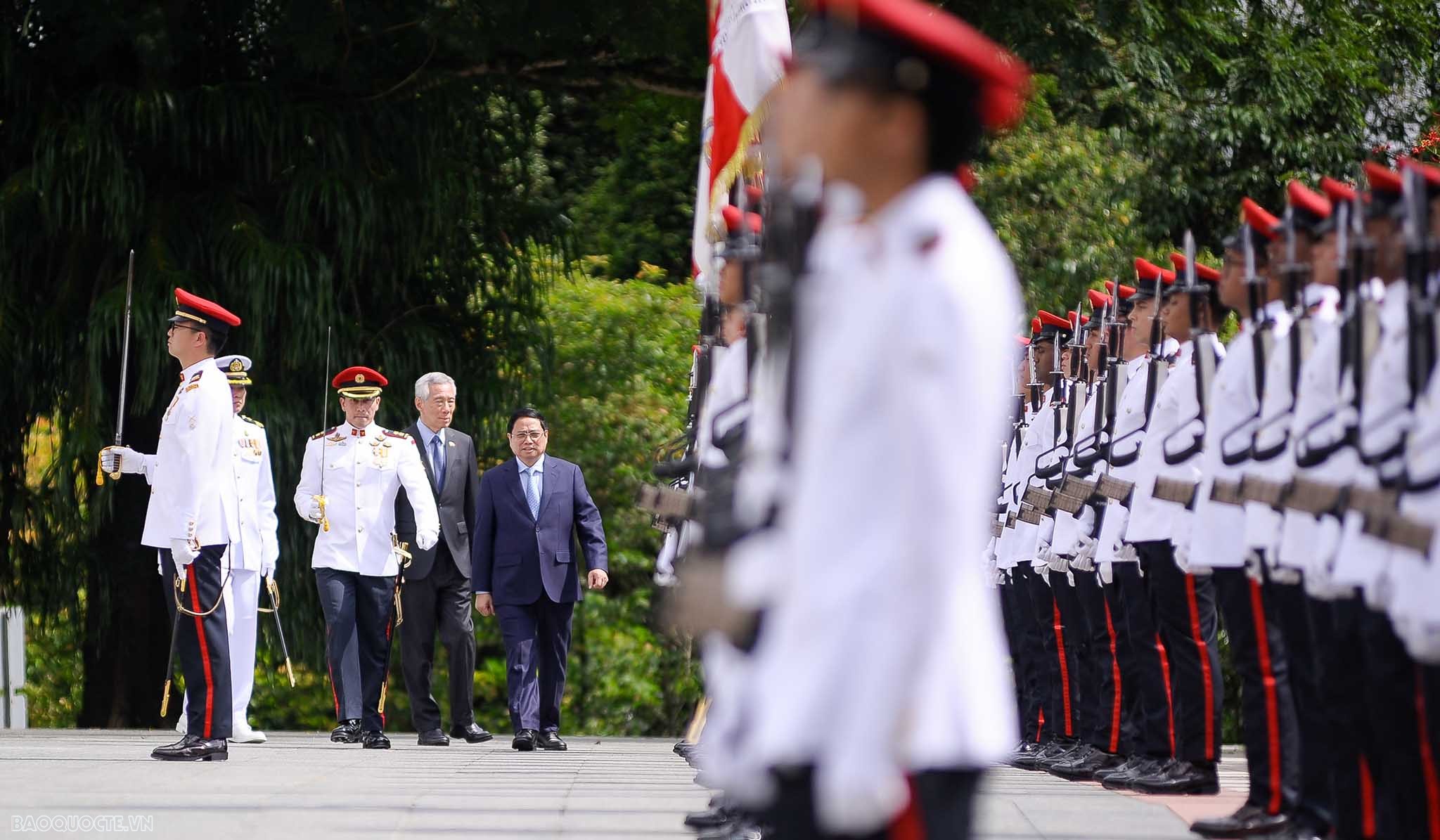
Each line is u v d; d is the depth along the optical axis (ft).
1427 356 47.52
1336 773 57.36
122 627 163.22
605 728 210.18
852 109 23.76
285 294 154.61
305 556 155.53
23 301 156.56
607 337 208.85
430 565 122.83
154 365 148.36
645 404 207.82
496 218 172.14
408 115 164.55
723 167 76.64
